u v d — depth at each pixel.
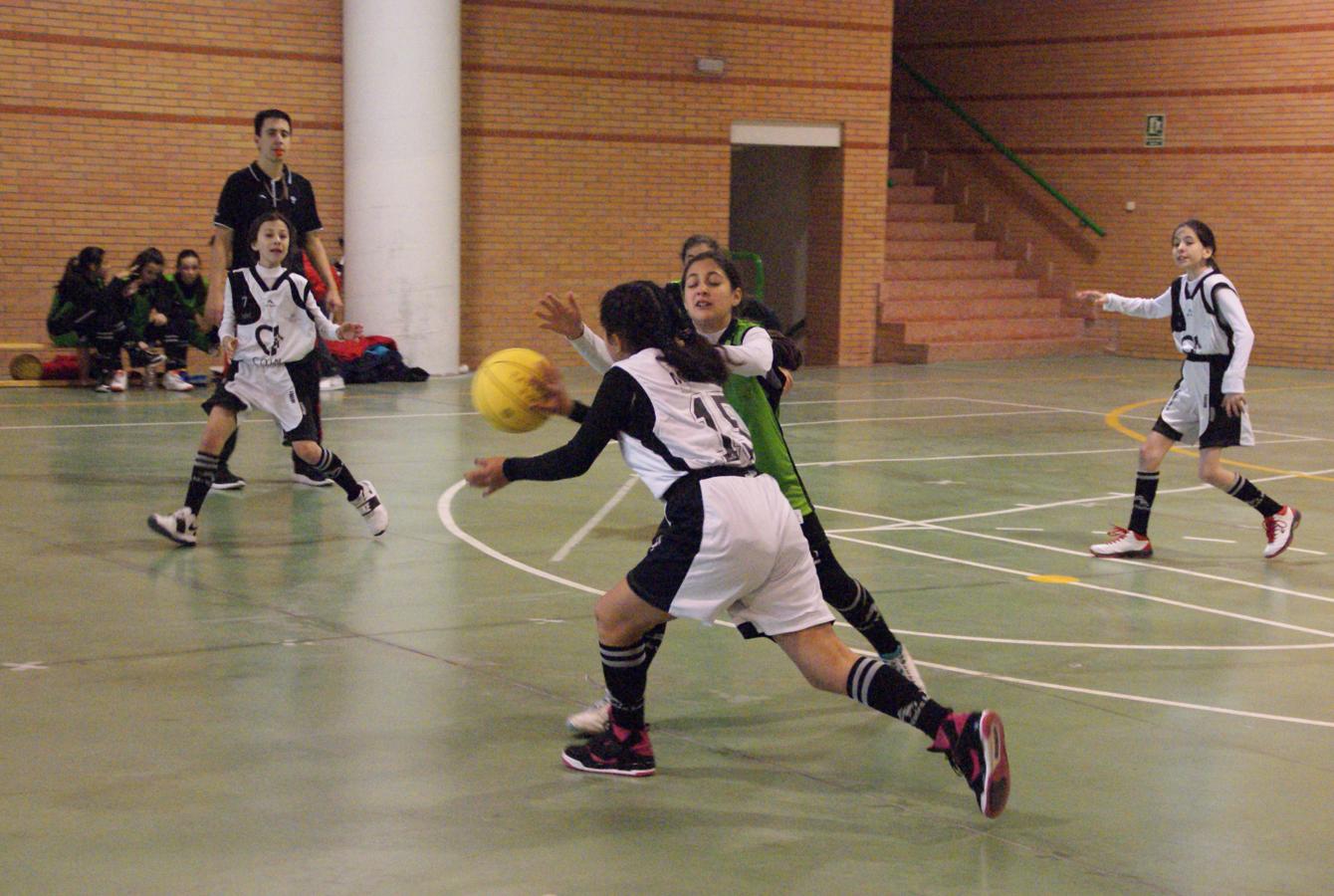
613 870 3.96
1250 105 21.88
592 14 19.12
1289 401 17.50
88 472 10.38
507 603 7.02
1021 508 10.07
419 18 16.98
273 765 4.75
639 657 4.64
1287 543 8.55
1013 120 24.38
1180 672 6.13
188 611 6.71
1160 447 8.51
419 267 17.34
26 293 16.34
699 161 20.17
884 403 16.25
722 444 4.45
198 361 17.19
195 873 3.87
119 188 16.69
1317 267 21.52
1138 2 22.81
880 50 21.42
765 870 3.98
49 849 4.01
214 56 16.98
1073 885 3.93
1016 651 6.40
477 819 4.31
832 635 4.50
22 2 15.98
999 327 22.62
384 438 12.49
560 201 19.22
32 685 5.55
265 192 9.34
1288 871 4.06
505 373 4.67
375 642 6.27
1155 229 22.97
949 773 4.83
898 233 23.58
